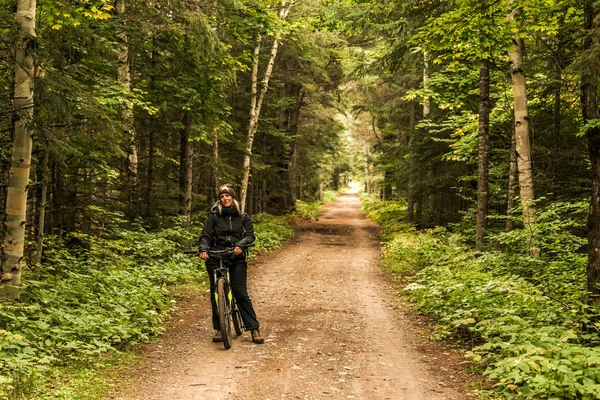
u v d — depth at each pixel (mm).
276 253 16969
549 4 8344
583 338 5500
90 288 7738
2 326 5586
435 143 20000
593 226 5684
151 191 13805
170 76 12375
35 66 6363
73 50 8539
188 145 14648
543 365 4418
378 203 43500
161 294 8594
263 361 5684
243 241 6301
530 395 4242
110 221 11055
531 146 12859
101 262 9836
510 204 12812
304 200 49406
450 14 7969
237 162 21594
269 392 4723
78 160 9477
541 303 6773
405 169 22062
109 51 9859
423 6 12031
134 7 10922
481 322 6027
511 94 14492
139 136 13852
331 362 5699
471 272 9211
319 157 39719
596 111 5574
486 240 12633
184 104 11938
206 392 4699
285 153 28625
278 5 19328
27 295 6738
